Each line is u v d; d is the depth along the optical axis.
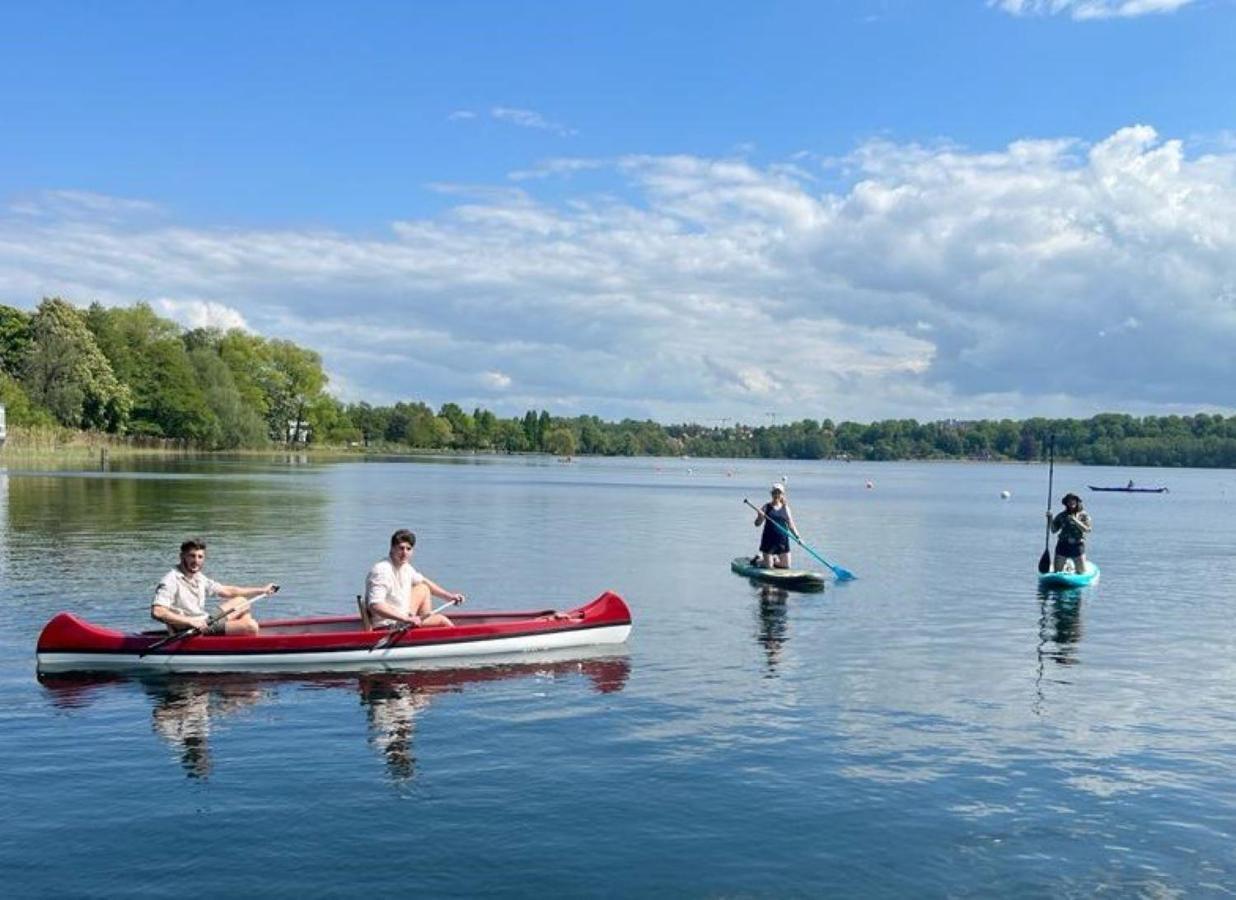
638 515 45.12
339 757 9.70
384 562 13.80
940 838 8.02
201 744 10.04
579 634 14.80
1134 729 11.05
